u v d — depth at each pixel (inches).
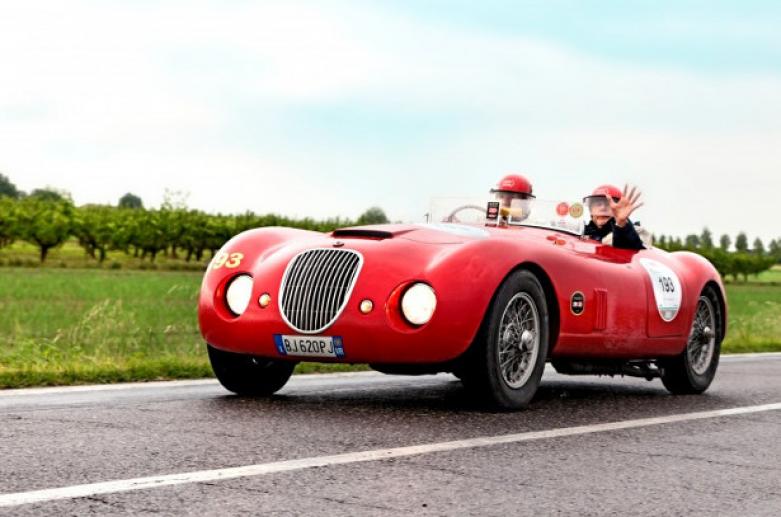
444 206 269.4
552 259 215.5
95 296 1026.1
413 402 219.9
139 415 184.7
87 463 137.2
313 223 2444.6
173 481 126.4
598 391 270.4
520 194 260.5
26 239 2920.8
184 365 276.1
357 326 195.3
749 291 2404.0
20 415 181.2
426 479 133.5
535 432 179.5
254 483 127.0
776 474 147.1
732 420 208.1
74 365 274.4
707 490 134.0
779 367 373.4
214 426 173.5
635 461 154.3
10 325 603.5
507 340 206.4
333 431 171.8
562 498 125.6
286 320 201.6
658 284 250.8
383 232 209.8
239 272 213.8
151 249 3171.8
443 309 192.9
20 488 120.8
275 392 235.1
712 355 277.7
